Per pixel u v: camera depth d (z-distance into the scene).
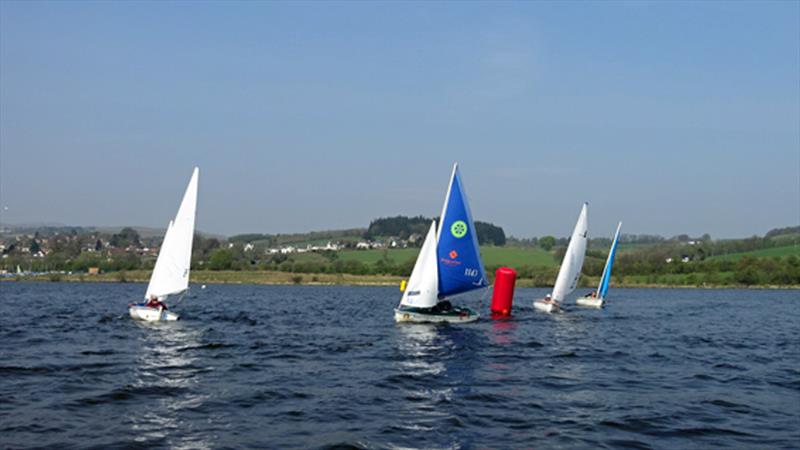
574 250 59.62
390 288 145.50
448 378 24.66
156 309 45.78
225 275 157.88
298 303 79.38
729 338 42.03
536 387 23.11
